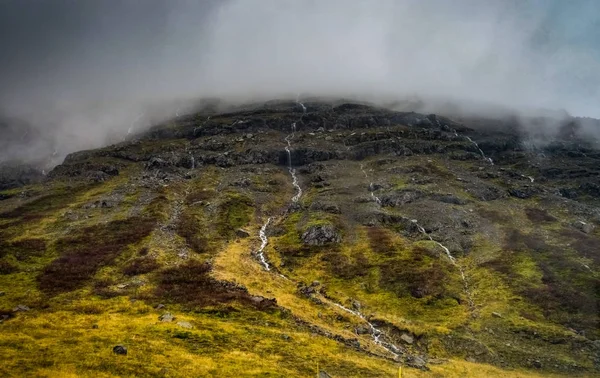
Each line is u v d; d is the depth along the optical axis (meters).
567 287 81.94
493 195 153.25
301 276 95.69
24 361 38.81
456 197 142.50
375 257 103.50
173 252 98.50
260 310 69.06
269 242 118.00
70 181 188.75
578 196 183.00
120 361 41.25
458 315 76.75
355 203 144.38
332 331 65.62
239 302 70.94
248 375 42.59
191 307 67.12
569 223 123.50
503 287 84.94
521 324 71.69
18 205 152.62
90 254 94.94
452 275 92.25
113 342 46.56
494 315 75.12
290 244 114.94
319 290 88.06
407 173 178.38
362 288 89.44
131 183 171.12
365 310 79.44
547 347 66.12
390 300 83.50
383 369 50.94
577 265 89.81
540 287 82.88
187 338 51.81
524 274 88.69
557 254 97.00
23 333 47.38
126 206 138.62
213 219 131.88
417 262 98.19
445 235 113.75
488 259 97.88
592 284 81.62
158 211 130.62
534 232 114.19
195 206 142.50
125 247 99.88
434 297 83.19
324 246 112.38
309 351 53.38
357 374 48.03
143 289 74.62
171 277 81.44
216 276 83.56
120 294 72.00
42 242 103.69
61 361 39.81
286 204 157.50
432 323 74.38
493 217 127.06
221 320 62.97
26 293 71.75
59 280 79.25
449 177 174.62
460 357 63.91
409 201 141.75
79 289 75.06
